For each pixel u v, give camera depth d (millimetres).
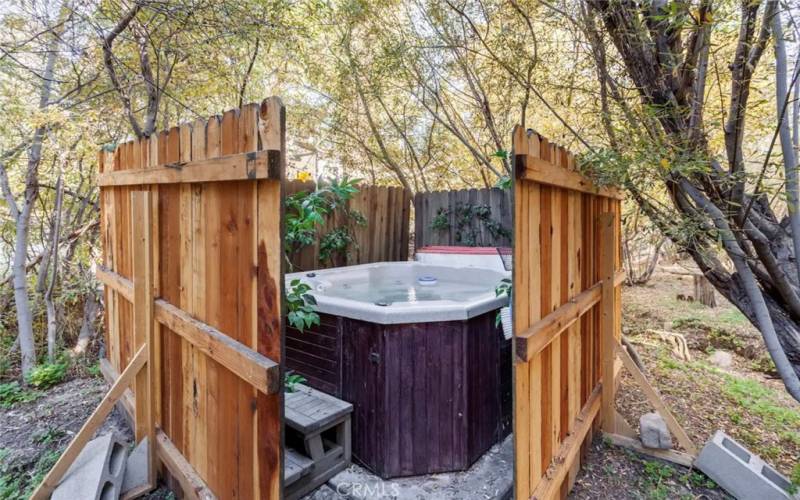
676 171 1687
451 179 5910
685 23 1568
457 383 2264
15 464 2277
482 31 3500
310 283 3516
